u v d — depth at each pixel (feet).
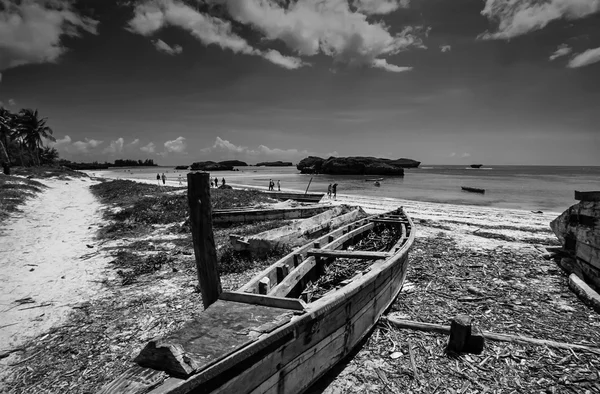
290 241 33.30
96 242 39.27
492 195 115.85
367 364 14.65
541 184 177.88
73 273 28.43
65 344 17.28
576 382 13.16
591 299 19.88
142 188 89.61
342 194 114.83
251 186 150.61
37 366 15.53
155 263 30.04
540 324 17.89
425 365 14.43
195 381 8.22
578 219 25.23
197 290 23.45
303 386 11.79
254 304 12.54
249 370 9.54
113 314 20.44
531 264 28.30
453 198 105.81
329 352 13.03
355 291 13.98
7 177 94.79
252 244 29.84
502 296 21.63
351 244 30.37
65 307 21.83
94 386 13.93
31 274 28.25
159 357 8.65
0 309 21.71
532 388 12.92
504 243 36.42
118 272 28.04
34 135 181.06
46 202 71.41
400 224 32.76
